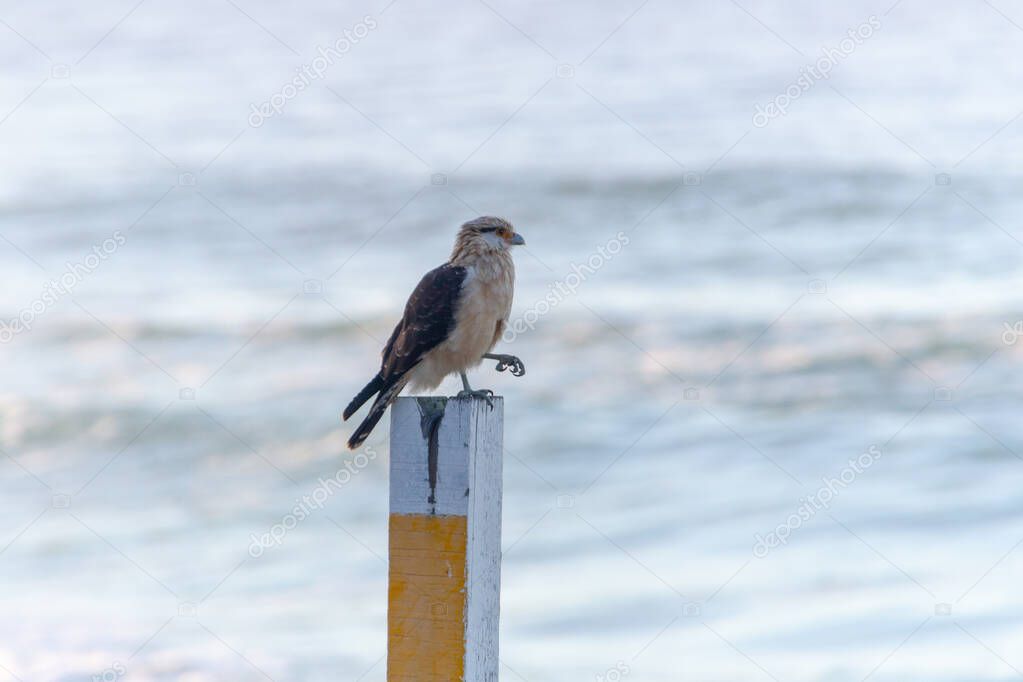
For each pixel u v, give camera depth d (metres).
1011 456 22.25
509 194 48.03
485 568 6.25
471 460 6.10
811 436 23.89
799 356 28.19
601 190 48.19
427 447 6.15
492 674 6.34
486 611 6.26
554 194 48.09
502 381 27.11
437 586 6.14
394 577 6.20
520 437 23.91
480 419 6.14
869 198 44.88
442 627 6.14
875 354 28.17
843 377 27.12
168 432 25.53
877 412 25.30
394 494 6.21
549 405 25.64
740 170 50.34
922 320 30.20
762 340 29.16
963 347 28.50
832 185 47.31
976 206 43.09
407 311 9.43
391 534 6.21
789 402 25.55
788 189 46.81
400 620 6.20
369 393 9.20
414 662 6.18
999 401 25.48
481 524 6.20
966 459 22.17
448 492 6.13
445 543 6.14
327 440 24.78
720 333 29.80
